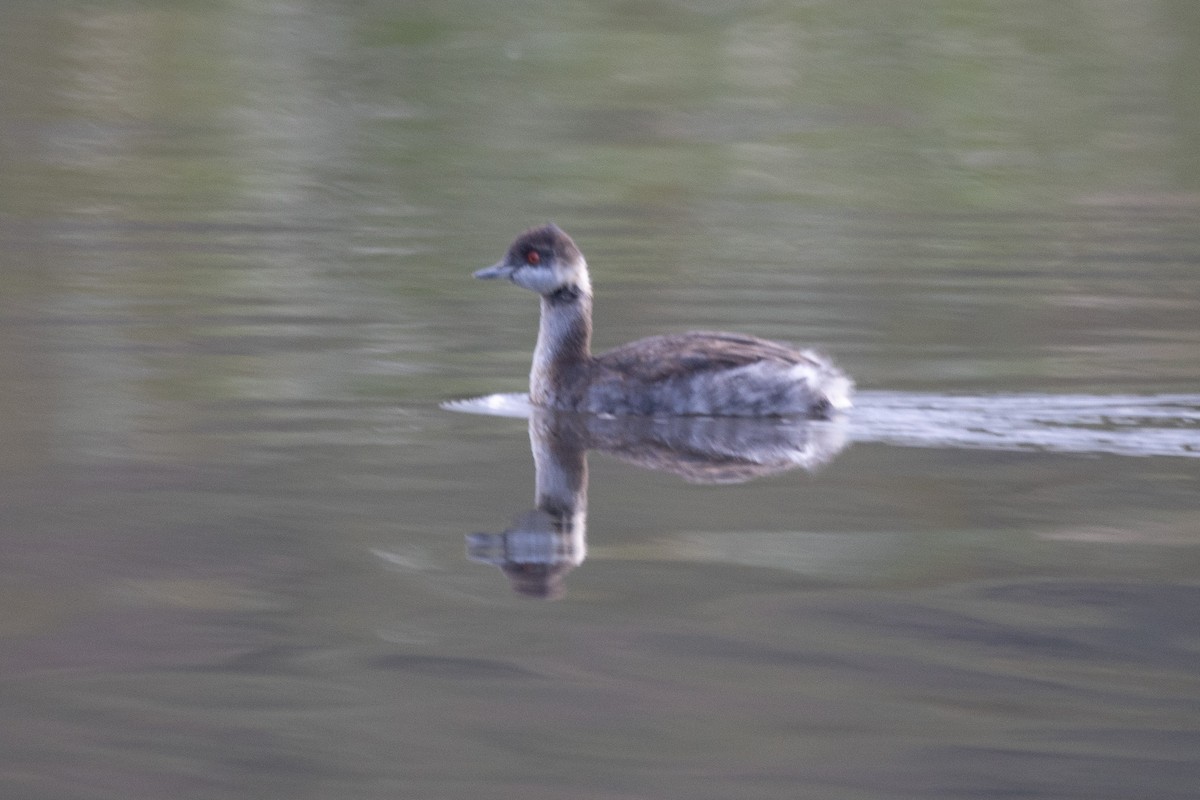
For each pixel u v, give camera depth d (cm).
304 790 873
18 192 2948
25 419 1556
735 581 1157
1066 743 928
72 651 1044
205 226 2689
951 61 4191
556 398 1675
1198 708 966
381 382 1747
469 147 3422
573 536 1256
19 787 875
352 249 2508
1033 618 1091
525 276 1700
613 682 1004
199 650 1045
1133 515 1288
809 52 4297
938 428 1570
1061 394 1680
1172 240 2619
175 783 882
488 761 909
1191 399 1658
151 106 3756
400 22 4578
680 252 2516
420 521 1284
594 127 3606
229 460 1438
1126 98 3856
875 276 2333
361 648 1054
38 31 4456
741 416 1634
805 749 924
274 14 4706
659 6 4778
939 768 900
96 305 2081
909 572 1174
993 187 3094
